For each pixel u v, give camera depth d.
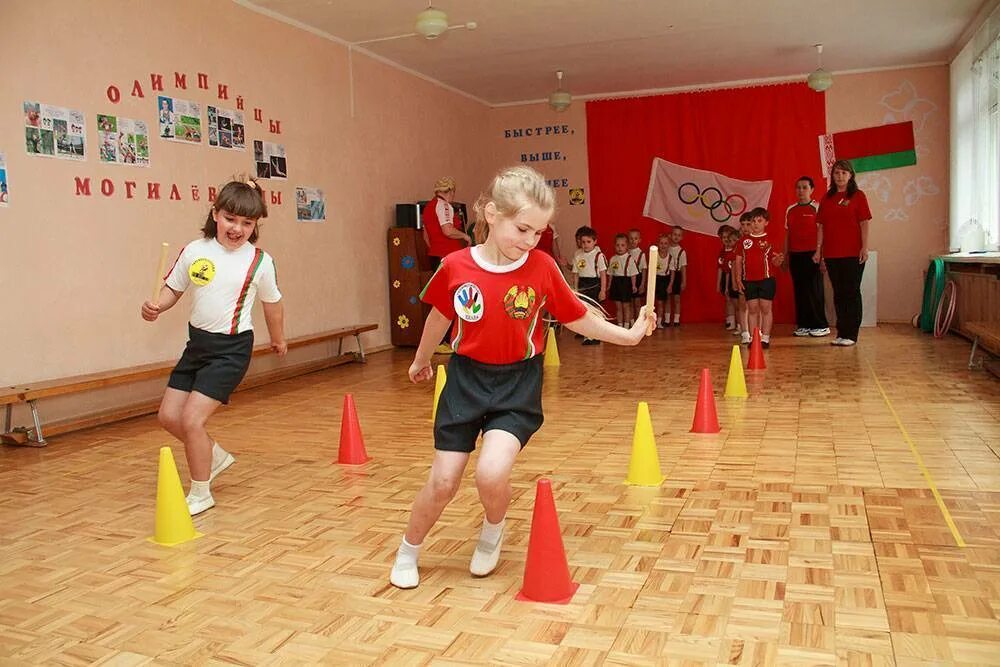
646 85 10.48
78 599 2.25
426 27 6.30
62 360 4.83
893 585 2.17
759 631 1.93
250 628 2.04
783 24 7.86
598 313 2.59
